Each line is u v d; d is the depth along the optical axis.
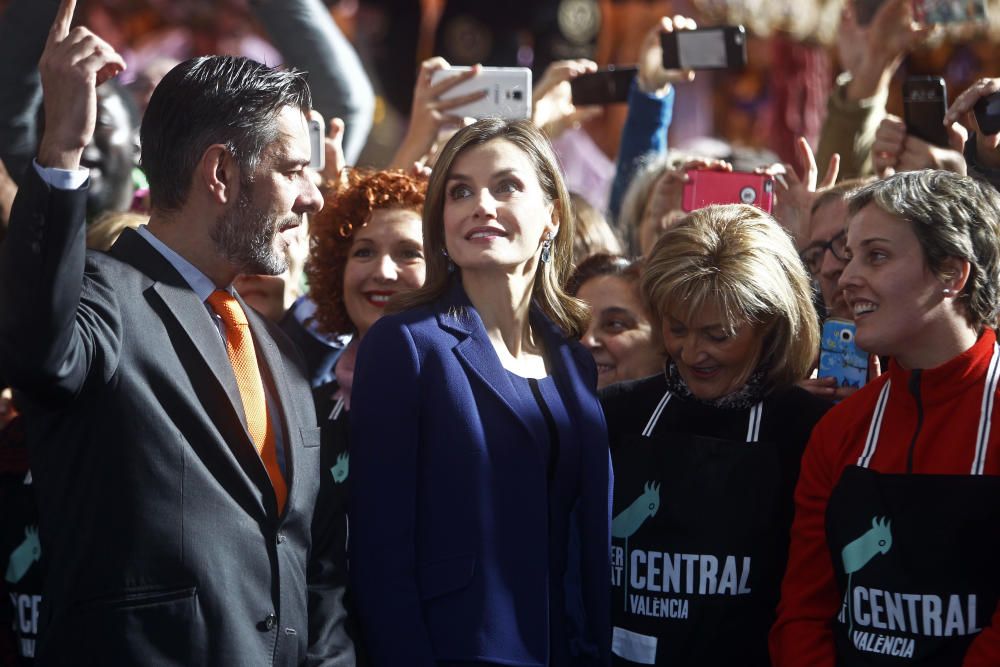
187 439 3.91
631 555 4.93
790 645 4.61
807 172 6.62
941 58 10.04
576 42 11.94
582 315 5.01
